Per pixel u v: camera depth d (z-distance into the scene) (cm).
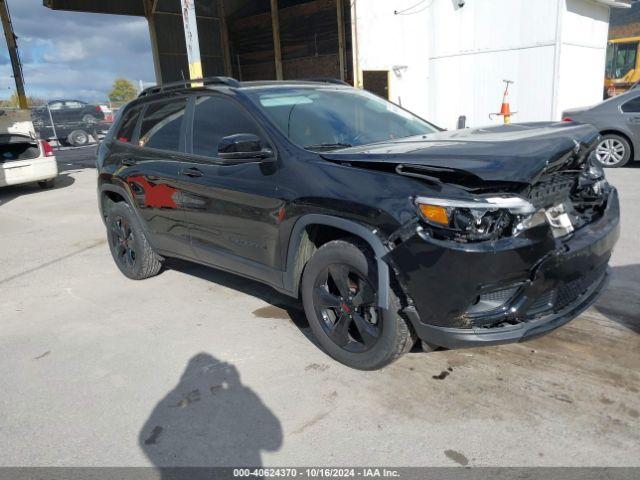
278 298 447
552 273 262
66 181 1234
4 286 527
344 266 303
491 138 305
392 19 1327
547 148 262
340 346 322
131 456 260
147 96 488
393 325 287
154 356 359
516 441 251
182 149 421
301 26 1645
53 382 334
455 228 251
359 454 250
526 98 1346
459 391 294
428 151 286
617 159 923
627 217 602
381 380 310
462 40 1420
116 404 305
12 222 820
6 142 1038
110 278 530
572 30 1302
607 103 917
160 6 1720
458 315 262
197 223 407
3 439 279
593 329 351
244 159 329
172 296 468
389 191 275
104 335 398
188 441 268
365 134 380
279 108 372
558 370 307
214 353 357
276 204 332
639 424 257
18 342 396
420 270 263
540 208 266
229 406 296
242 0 1808
